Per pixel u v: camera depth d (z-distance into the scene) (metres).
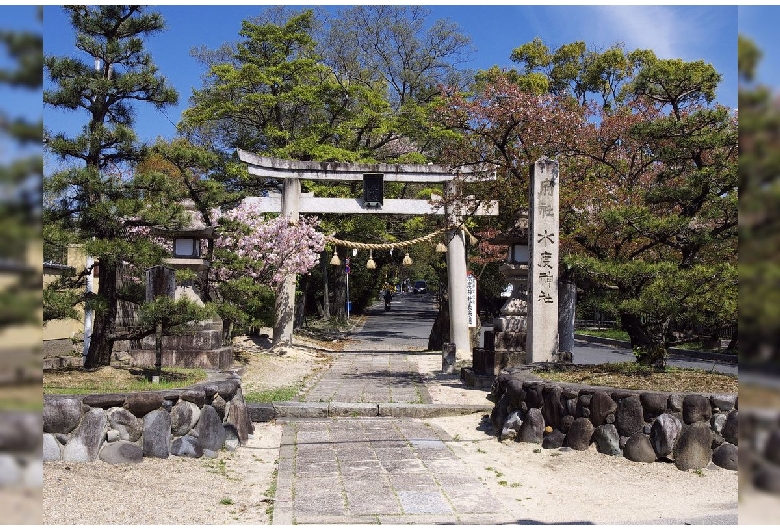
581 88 32.78
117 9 8.92
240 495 5.64
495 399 8.87
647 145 11.17
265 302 19.67
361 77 27.41
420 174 17.58
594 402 7.06
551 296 10.62
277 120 23.17
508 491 5.79
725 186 8.55
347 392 11.71
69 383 7.38
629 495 5.68
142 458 6.30
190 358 12.55
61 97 8.58
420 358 18.50
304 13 22.16
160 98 9.20
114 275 9.08
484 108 12.46
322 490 5.75
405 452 7.26
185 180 12.47
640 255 10.35
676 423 6.51
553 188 10.71
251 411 9.24
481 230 19.23
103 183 8.42
